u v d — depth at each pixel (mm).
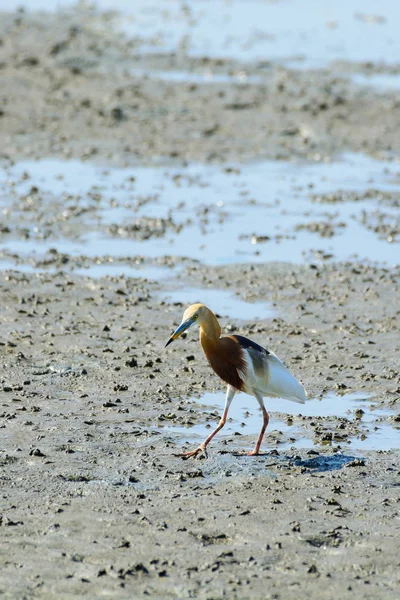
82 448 11617
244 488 10727
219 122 29500
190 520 9906
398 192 23938
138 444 11844
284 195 23547
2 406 12805
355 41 41250
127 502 10297
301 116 30297
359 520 10031
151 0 48562
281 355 14977
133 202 22469
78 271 18500
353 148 27641
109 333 15672
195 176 24734
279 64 36875
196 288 17875
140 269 18766
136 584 8680
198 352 15148
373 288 18062
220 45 39844
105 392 13469
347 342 15555
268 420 11977
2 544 9297
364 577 8938
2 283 17672
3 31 40062
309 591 8664
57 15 43625
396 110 31156
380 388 13820
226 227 21234
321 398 13547
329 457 11648
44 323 15945
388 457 11688
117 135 27828
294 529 9742
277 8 48125
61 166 25000
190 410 13016
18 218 21078
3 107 29844
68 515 9930
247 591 8633
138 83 33469
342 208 22719
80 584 8648
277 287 18016
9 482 10648
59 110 29922
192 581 8758
